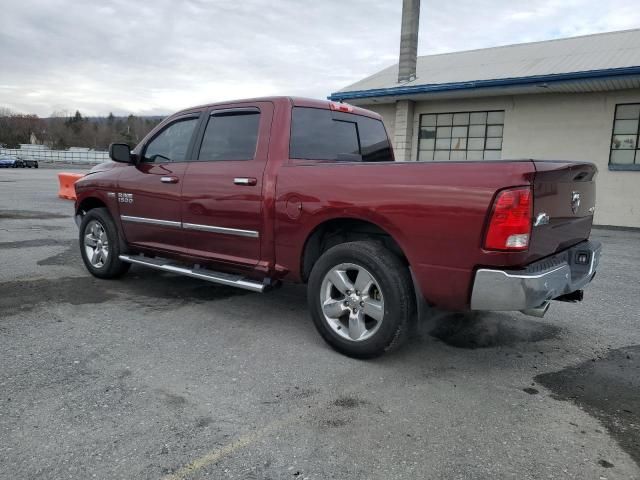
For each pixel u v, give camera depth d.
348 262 3.62
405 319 3.46
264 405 2.98
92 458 2.42
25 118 108.38
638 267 7.27
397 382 3.35
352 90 16.05
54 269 6.25
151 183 5.00
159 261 5.18
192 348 3.83
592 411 3.01
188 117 4.93
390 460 2.48
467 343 4.12
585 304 5.28
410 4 15.27
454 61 17.31
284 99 4.26
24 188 20.34
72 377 3.27
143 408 2.90
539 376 3.50
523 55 15.72
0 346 3.75
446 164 3.21
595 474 2.39
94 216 5.72
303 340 4.07
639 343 4.16
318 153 4.41
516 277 2.97
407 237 3.33
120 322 4.38
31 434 2.60
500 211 2.95
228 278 4.41
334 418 2.86
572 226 3.69
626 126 12.70
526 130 13.96
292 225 3.91
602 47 14.45
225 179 4.33
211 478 2.30
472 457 2.52
